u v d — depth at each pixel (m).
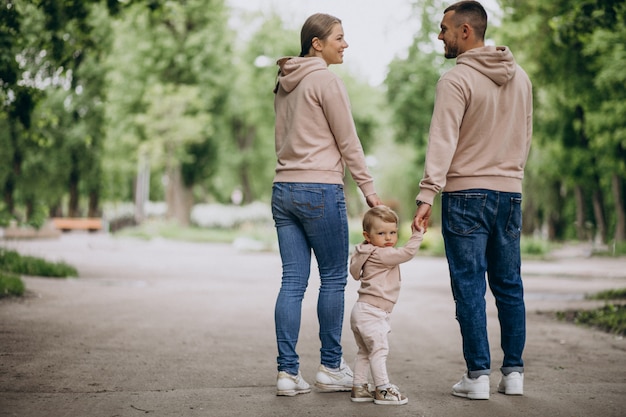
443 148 4.00
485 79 4.06
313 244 4.15
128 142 41.53
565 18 11.68
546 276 17.34
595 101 27.11
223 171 48.75
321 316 4.18
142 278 14.31
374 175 46.25
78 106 35.84
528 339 6.76
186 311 8.53
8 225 13.34
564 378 4.71
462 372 5.05
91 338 6.12
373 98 47.12
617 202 32.81
